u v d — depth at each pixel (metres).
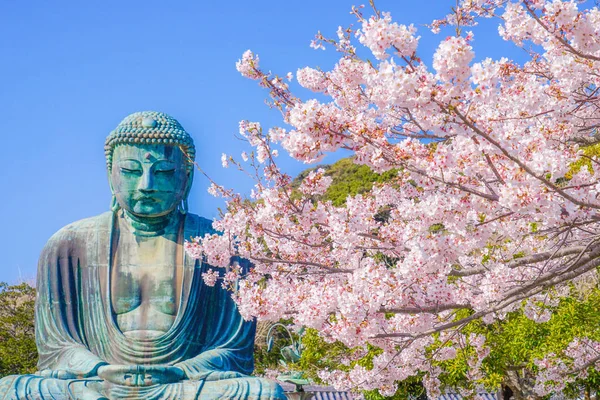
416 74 9.23
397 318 12.57
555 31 10.56
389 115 11.75
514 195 9.62
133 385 12.47
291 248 12.38
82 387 12.52
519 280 11.80
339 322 10.55
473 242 10.73
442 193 10.98
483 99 9.34
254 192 12.30
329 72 12.21
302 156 10.41
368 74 11.20
